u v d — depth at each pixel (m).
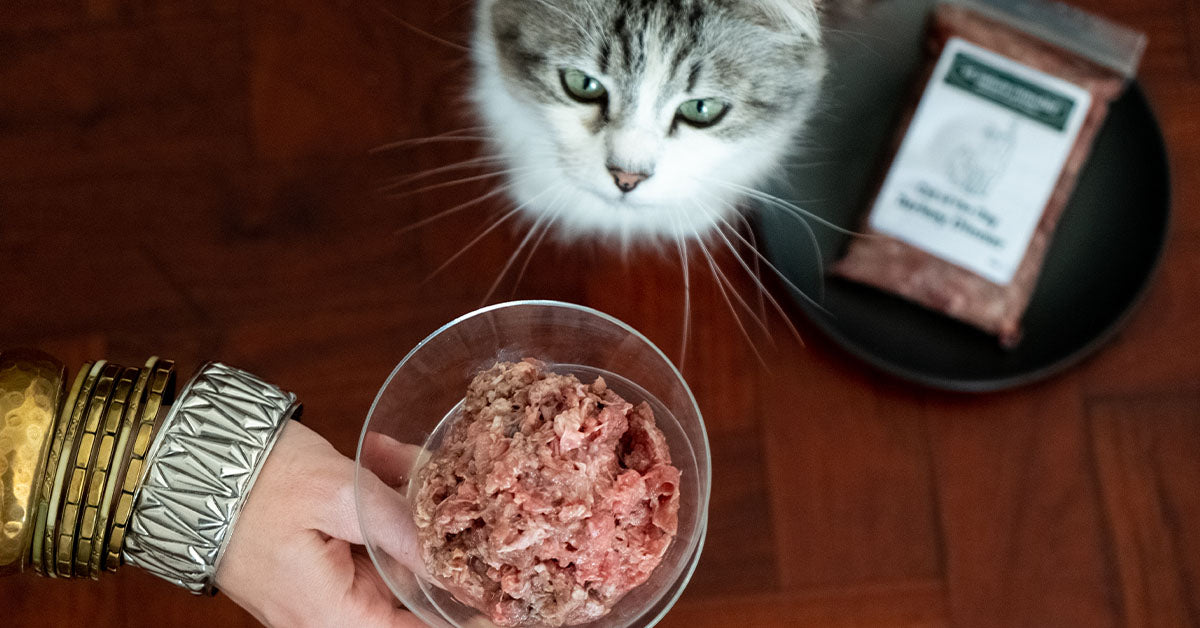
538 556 0.29
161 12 0.49
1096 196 0.45
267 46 0.49
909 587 0.44
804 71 0.39
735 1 0.36
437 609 0.30
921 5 0.45
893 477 0.44
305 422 0.46
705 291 0.46
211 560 0.32
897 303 0.44
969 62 0.45
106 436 0.31
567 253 0.46
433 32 0.48
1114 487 0.44
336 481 0.32
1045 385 0.45
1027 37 0.45
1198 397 0.45
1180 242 0.46
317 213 0.48
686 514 0.31
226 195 0.48
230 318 0.47
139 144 0.48
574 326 0.31
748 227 0.44
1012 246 0.44
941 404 0.45
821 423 0.45
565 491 0.29
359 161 0.48
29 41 0.49
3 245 0.48
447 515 0.29
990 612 0.44
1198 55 0.46
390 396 0.31
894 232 0.45
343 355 0.46
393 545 0.30
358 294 0.47
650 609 0.30
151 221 0.48
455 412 0.32
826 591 0.44
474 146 0.48
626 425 0.31
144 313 0.47
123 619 0.44
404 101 0.48
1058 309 0.44
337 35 0.49
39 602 0.44
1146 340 0.45
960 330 0.44
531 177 0.46
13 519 0.30
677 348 0.45
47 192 0.48
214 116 0.49
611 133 0.38
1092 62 0.45
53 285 0.47
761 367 0.45
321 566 0.32
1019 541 0.44
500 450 0.29
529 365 0.31
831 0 0.42
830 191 0.45
